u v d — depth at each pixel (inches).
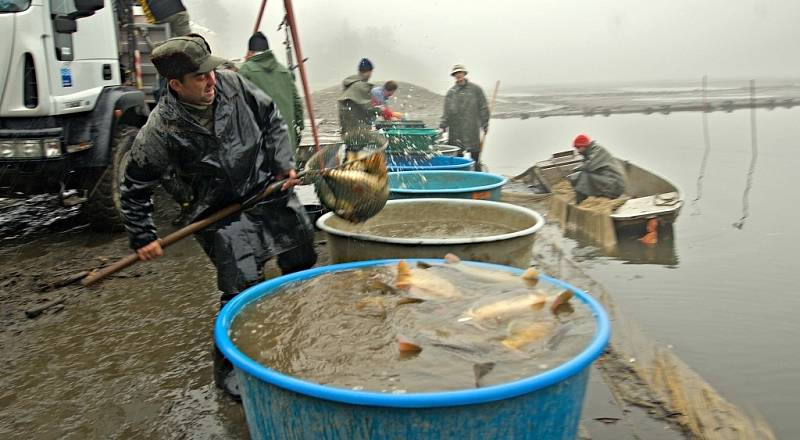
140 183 121.4
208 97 117.1
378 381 82.1
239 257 129.0
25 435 119.9
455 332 96.6
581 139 324.8
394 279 121.6
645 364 149.4
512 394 74.4
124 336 163.8
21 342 161.2
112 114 250.1
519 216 180.7
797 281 233.9
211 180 125.5
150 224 124.6
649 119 1018.7
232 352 86.8
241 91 125.3
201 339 161.0
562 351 88.5
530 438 79.5
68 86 236.4
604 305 188.4
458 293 111.9
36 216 296.7
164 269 217.9
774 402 145.9
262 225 134.3
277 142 132.7
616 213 286.2
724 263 257.9
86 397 133.2
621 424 123.5
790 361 167.8
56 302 184.4
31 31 222.7
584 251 273.0
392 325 101.0
